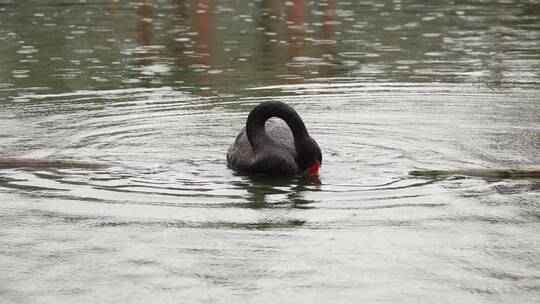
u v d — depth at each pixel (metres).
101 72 21.31
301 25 31.25
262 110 12.19
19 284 8.24
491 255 9.01
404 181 11.74
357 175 12.07
